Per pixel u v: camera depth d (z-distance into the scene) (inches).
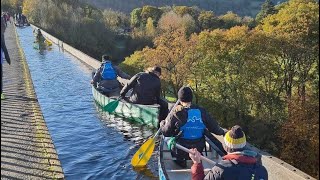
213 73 1539.1
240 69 1486.2
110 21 3769.7
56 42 1418.6
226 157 176.1
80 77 765.3
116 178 310.8
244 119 1405.0
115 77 551.2
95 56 2687.0
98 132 423.5
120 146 380.2
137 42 3245.6
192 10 3698.3
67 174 316.2
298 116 1216.8
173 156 290.7
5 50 331.0
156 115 427.2
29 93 530.0
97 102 550.0
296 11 1608.0
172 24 3134.8
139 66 1856.5
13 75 661.9
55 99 578.6
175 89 1652.3
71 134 414.6
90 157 350.9
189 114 269.3
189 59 1628.9
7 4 3122.5
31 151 316.8
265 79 1476.4
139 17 4111.7
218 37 1614.2
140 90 440.5
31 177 269.6
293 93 1456.7
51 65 916.0
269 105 1392.7
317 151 1122.7
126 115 471.2
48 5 2829.7
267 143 1270.9
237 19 3440.0
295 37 1493.6
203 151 294.8
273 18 1696.6
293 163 1152.8
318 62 1425.9
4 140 340.2
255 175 172.1
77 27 2819.9
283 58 1487.5
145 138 403.5
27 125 385.1
